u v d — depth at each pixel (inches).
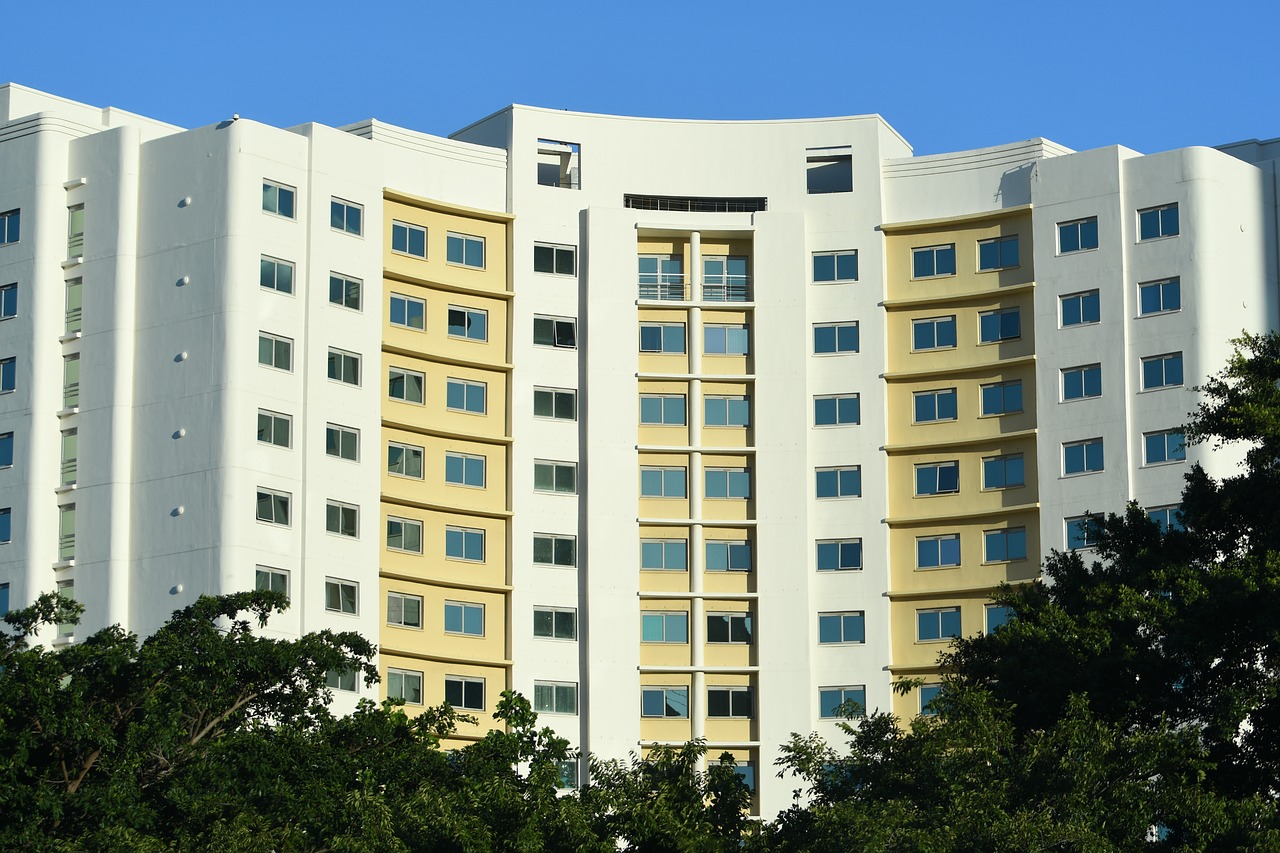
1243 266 4463.6
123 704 2928.2
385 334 4475.9
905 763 2682.1
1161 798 2591.0
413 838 2613.2
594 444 4608.8
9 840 2701.8
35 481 4311.0
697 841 2588.6
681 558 4618.6
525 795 2689.5
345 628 4259.4
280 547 4212.6
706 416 4680.1
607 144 4756.4
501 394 4596.5
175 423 4254.4
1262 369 3132.4
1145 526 3262.8
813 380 4680.1
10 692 2787.9
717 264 4739.2
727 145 4778.5
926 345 4648.1
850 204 4734.3
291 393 4288.9
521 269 4643.2
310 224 4372.5
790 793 4475.9
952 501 4574.3
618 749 4488.2
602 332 4655.5
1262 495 3065.9
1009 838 2453.2
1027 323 4571.9
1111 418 4429.1
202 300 4281.5
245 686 3034.0
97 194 4407.0
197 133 4367.6
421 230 4562.0
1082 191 4544.8
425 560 4453.7
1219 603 2869.1
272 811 2783.0
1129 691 2940.5
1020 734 2960.1
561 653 4530.0
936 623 4539.9
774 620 4576.8
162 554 4210.1
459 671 4436.5
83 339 4357.8
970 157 4682.6
